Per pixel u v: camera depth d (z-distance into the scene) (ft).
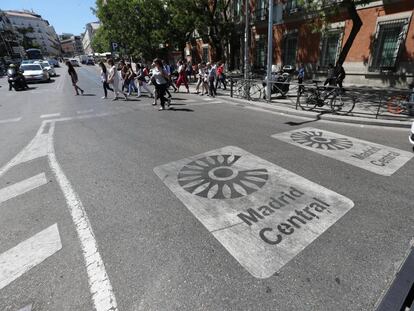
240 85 37.50
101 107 33.04
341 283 6.94
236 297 6.63
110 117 27.27
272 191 11.64
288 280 7.08
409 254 7.79
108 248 8.46
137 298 6.68
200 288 6.93
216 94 41.55
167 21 67.00
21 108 34.78
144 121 25.14
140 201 11.16
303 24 55.98
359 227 9.11
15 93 51.80
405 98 23.61
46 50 401.08
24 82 56.85
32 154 17.25
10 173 14.47
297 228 9.14
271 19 30.35
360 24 35.24
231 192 11.66
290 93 37.42
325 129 21.52
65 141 19.75
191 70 62.69
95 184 12.82
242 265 7.63
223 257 7.95
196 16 59.11
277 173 13.39
